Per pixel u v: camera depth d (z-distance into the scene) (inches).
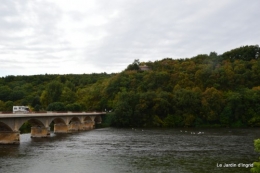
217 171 1523.1
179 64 7672.2
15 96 7052.2
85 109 6520.7
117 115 5477.4
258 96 5246.1
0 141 2733.8
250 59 7785.4
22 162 1813.5
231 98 5260.8
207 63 7564.0
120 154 2089.1
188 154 2057.1
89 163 1766.7
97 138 3292.3
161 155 2025.1
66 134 3929.6
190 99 5369.1
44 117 3462.1
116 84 6988.2
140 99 5506.9
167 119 5378.9
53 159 1911.9
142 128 4985.2
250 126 5078.7
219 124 5221.5
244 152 2124.8
